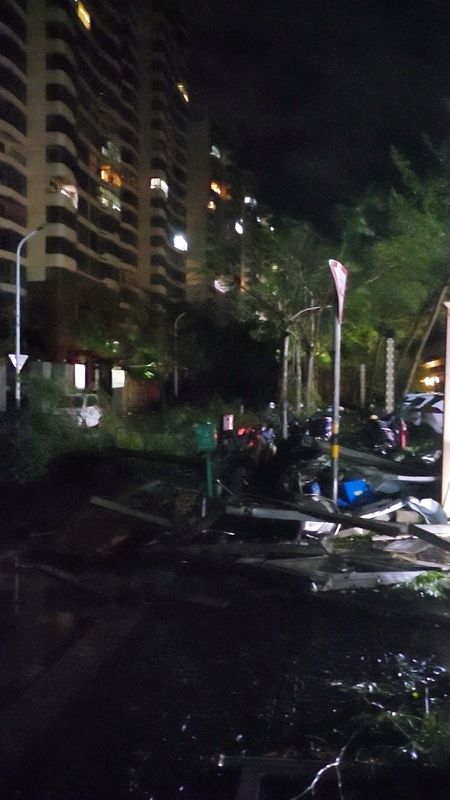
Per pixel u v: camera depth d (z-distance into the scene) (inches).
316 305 1325.0
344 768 173.3
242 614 299.4
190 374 1806.1
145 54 3169.3
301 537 394.3
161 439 895.7
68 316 2343.8
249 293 1386.6
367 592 322.3
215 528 422.3
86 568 365.4
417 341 1433.3
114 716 205.8
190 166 3754.9
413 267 1092.5
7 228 2183.8
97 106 2613.2
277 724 200.1
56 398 904.3
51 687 225.9
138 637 272.7
